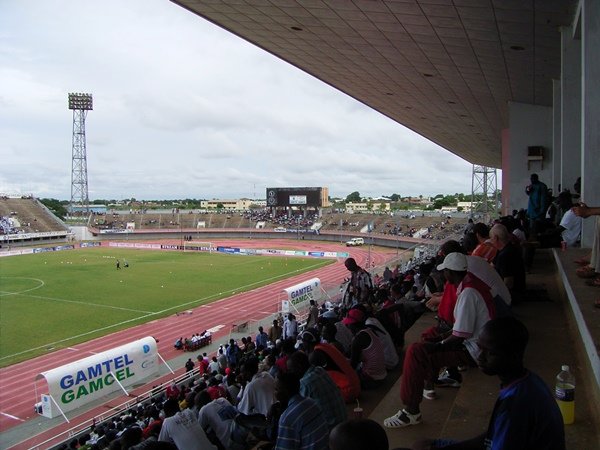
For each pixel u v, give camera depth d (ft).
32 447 45.47
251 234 315.58
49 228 292.61
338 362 19.70
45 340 85.15
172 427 18.42
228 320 98.58
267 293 126.00
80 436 44.32
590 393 14.99
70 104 330.95
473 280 15.15
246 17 47.60
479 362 8.66
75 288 133.49
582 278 20.66
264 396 20.57
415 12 40.06
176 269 170.40
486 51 48.73
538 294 26.35
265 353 41.88
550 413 8.03
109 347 81.56
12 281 145.07
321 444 13.00
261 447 17.47
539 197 39.11
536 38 41.98
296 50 59.21
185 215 358.84
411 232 260.62
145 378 64.64
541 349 19.07
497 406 8.38
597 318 14.38
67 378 56.54
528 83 59.98
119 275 156.66
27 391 63.57
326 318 31.04
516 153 73.00
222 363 54.03
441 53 52.70
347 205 553.64
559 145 55.62
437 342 16.25
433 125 117.80
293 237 306.55
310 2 41.27
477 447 9.23
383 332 22.59
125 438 22.41
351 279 33.58
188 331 90.84
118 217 351.87
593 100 26.20
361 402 19.66
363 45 53.93
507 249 25.00
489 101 77.46
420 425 15.74
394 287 32.58
